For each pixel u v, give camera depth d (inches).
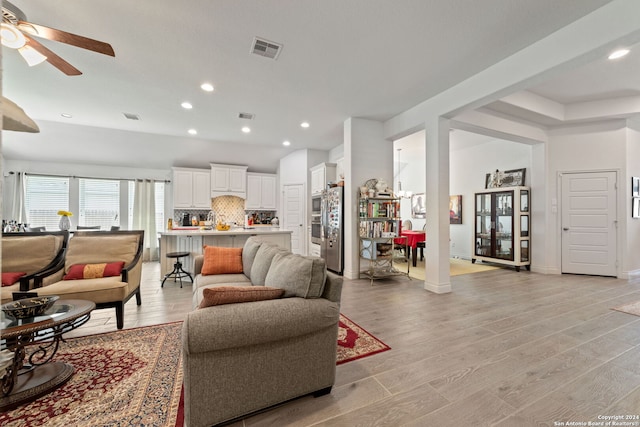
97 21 96.3
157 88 146.2
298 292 71.0
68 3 88.0
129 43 108.7
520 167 228.2
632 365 82.7
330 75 134.0
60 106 170.4
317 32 103.0
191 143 251.3
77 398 67.6
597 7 92.3
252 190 306.7
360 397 69.4
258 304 64.7
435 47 112.3
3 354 61.8
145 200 274.8
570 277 194.5
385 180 190.1
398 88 147.8
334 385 73.8
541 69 108.0
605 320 115.9
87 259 120.9
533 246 215.2
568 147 204.2
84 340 96.3
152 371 78.7
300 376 66.8
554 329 107.3
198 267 133.3
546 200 207.9
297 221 283.6
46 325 68.6
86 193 262.1
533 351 90.7
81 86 143.6
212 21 97.0
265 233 197.3
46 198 249.9
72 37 77.5
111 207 269.4
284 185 294.4
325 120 197.3
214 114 184.5
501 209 229.3
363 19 96.3
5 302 92.5
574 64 103.0
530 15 95.1
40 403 65.7
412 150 281.9
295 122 201.2
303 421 61.7
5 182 237.9
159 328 106.8
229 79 137.2
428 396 69.6
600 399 68.5
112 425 59.7
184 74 132.2
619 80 151.6
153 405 65.6
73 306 81.4
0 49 36.2
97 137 226.5
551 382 74.9
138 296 132.1
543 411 64.5
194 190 279.9
